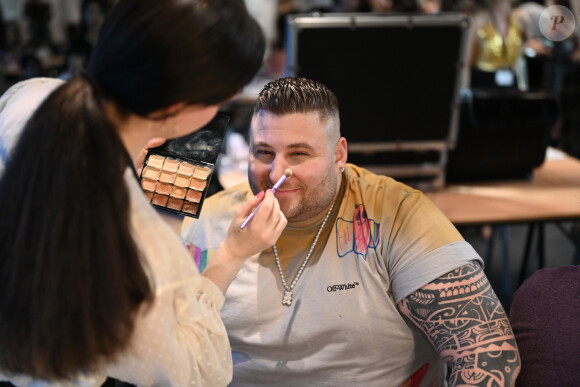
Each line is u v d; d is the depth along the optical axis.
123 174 0.74
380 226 1.14
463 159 2.40
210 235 1.25
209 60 0.71
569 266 1.10
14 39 4.98
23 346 0.75
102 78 0.74
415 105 2.21
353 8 4.59
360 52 2.10
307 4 5.93
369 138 2.25
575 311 1.02
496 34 3.92
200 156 1.16
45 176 0.71
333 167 1.11
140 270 0.74
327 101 1.09
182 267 0.81
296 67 2.11
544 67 3.69
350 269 1.14
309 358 1.17
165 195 1.14
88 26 4.16
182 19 0.69
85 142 0.70
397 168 2.37
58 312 0.72
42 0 5.10
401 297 1.11
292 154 1.08
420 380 1.20
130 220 0.75
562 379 1.00
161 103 0.72
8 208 0.73
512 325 1.11
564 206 2.22
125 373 0.85
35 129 0.72
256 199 0.97
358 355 1.15
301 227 1.17
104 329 0.73
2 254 0.74
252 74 0.77
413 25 2.08
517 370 1.03
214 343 0.90
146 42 0.70
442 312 1.07
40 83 0.90
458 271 1.08
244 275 1.18
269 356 1.18
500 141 2.39
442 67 2.15
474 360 1.04
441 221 1.15
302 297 1.15
